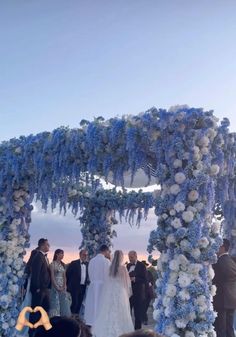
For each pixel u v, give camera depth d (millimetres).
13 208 9586
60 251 10758
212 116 7492
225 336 8547
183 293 7156
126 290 10109
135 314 11531
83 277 11695
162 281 7480
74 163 8438
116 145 7883
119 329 9773
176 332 7184
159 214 7527
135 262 11844
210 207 7414
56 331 1843
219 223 7555
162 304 7395
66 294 10703
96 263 10945
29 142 8883
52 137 8469
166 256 7426
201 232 7281
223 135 7590
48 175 8805
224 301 8406
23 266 9961
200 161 7398
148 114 7570
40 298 9836
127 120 7758
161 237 7461
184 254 7367
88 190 13883
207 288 7277
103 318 9883
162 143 7492
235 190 8648
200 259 7340
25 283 9984
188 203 7410
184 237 7348
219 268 8477
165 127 7383
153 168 7992
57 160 8461
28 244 9977
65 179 8766
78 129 8398
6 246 9656
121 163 8023
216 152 7547
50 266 10438
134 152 7570
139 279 11617
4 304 9469
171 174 7441
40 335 1857
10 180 9438
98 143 7914
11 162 9086
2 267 9664
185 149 7410
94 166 8070
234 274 8516
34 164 8781
